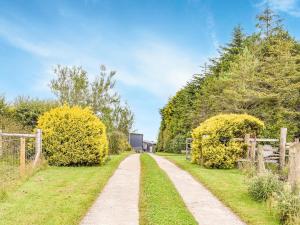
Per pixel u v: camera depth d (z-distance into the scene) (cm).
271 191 1099
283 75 3109
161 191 1220
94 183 1330
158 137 5353
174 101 4778
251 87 3164
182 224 863
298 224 858
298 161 1044
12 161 1700
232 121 1975
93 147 1897
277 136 2270
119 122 4112
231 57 4431
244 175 1639
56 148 1878
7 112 2506
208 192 1270
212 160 1923
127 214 947
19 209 955
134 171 1736
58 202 1034
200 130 2078
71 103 2894
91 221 881
